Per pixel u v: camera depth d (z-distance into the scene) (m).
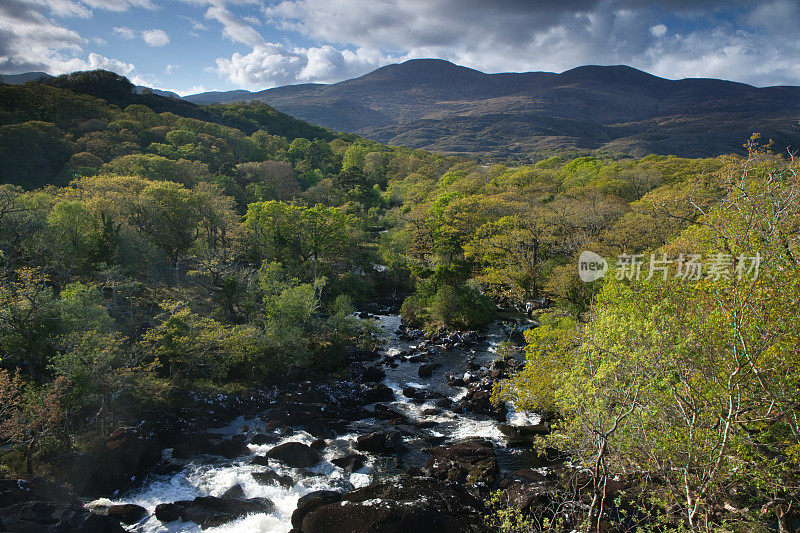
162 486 27.47
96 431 30.25
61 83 191.12
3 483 22.78
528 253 68.12
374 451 32.19
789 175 23.53
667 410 18.50
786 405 16.98
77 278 53.09
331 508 24.17
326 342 46.53
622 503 24.48
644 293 29.30
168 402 35.50
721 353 18.58
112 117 150.50
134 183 75.00
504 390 37.00
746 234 21.70
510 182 111.69
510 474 29.17
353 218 93.19
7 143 96.44
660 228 57.00
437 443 33.62
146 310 49.97
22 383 28.52
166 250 68.56
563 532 22.14
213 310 52.94
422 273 72.75
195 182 100.12
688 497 16.11
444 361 50.28
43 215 55.94
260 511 25.41
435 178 167.62
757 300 18.08
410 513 23.58
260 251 72.31
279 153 179.50
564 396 20.83
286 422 35.72
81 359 29.78
